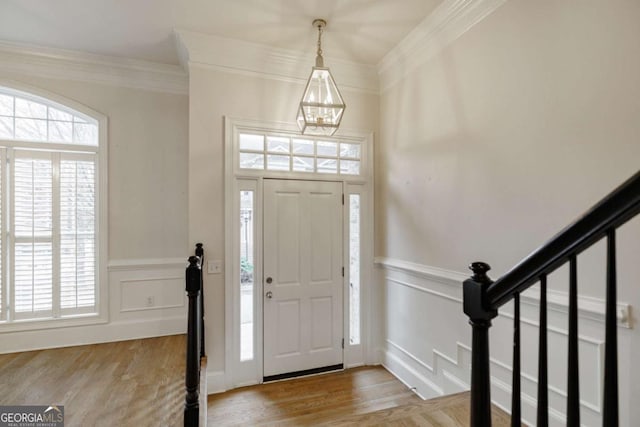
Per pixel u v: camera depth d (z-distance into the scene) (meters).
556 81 1.78
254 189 3.09
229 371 2.93
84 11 2.48
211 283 2.92
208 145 2.93
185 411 1.75
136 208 3.37
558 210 1.76
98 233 3.24
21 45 2.92
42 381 2.44
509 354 2.05
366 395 2.83
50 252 3.10
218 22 2.63
